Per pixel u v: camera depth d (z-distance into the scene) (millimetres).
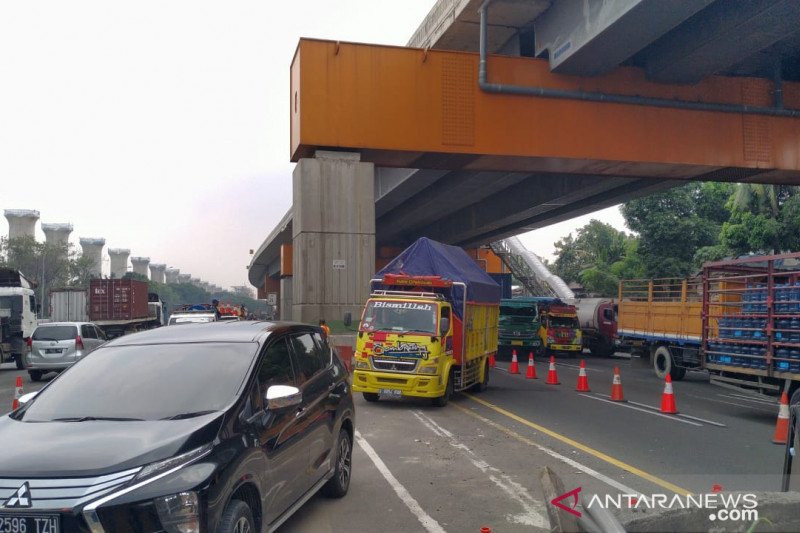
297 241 22578
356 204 22219
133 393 4891
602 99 22891
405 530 5883
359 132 21859
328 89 21797
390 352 13336
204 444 4203
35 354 20375
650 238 38531
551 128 22797
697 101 23672
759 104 24281
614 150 23094
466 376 15008
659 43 21562
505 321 29906
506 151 22469
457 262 16344
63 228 117250
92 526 3658
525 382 19250
